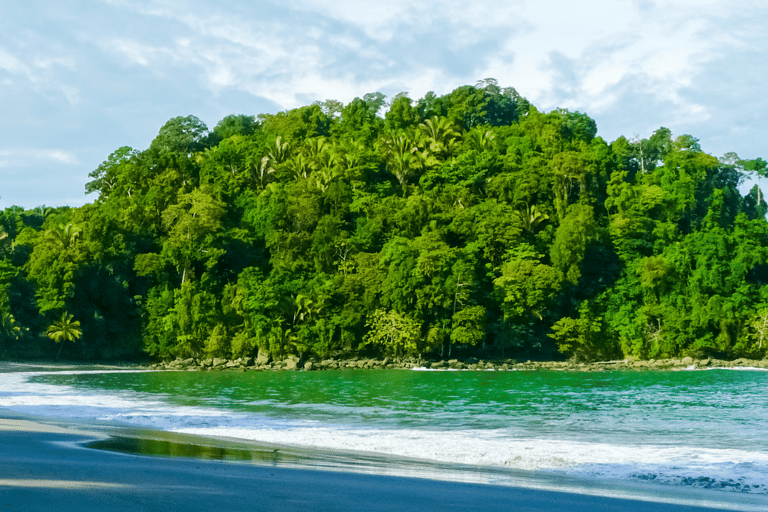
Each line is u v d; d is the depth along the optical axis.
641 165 117.12
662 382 50.59
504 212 89.06
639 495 11.48
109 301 78.94
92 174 102.19
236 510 7.50
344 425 23.11
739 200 108.75
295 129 117.75
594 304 84.50
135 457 12.38
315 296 78.62
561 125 116.00
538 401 34.25
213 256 80.62
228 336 75.25
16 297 71.38
